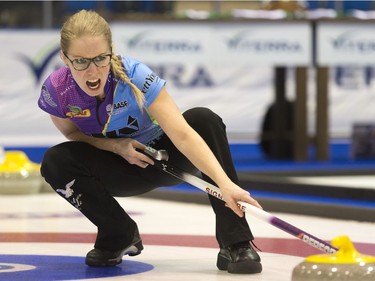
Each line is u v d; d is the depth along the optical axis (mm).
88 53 7586
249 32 21562
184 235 11781
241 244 8383
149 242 10984
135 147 8398
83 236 11633
